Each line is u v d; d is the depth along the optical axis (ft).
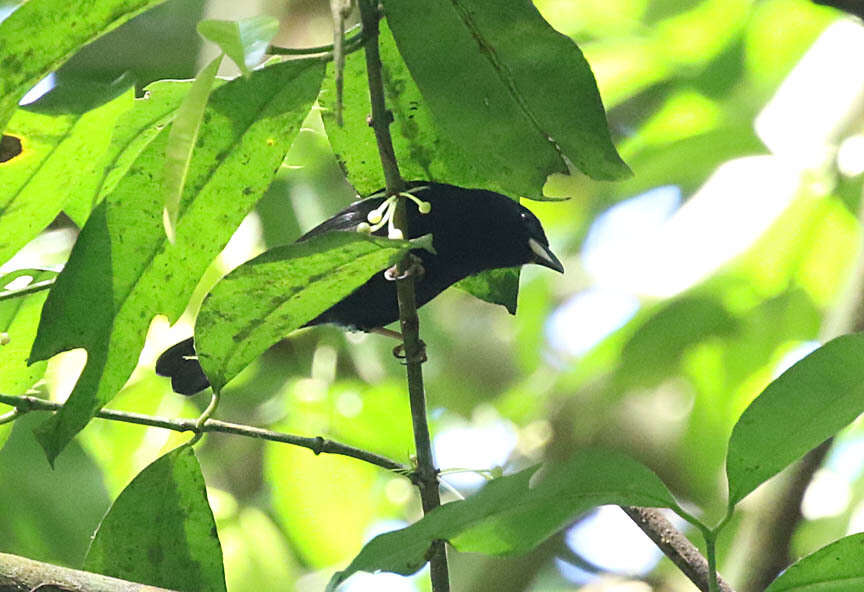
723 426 47.11
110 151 18.80
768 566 31.76
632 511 20.27
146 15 35.29
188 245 16.98
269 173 16.97
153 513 17.35
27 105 16.81
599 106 15.84
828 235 42.75
